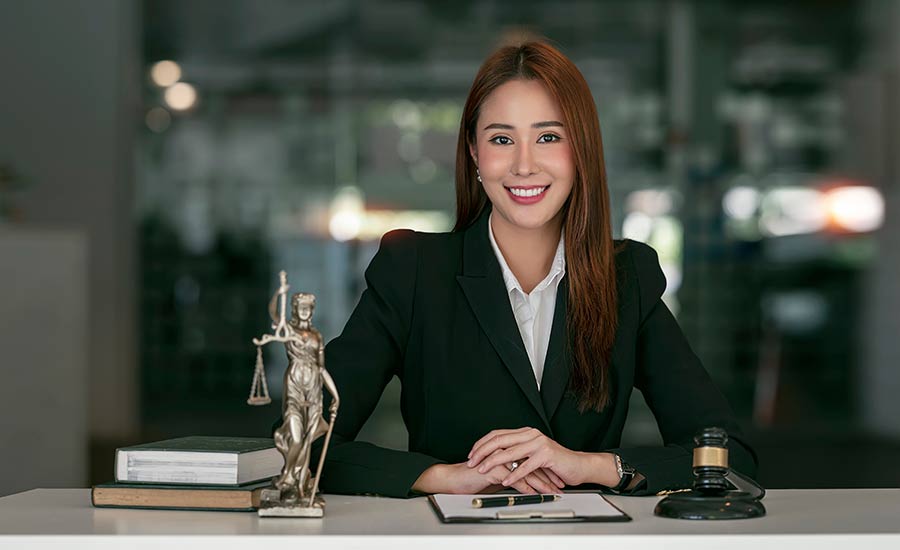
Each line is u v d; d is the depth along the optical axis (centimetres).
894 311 927
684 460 202
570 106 214
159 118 1009
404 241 231
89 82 936
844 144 984
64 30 934
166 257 1014
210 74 1012
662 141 1008
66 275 615
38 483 601
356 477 196
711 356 1004
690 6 997
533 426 218
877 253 959
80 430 621
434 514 173
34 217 934
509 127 214
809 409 988
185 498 175
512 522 164
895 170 955
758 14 993
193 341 1015
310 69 1016
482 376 219
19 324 598
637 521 166
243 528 160
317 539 154
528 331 223
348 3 1002
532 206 215
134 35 971
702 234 1006
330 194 1023
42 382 604
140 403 999
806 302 995
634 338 226
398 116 1021
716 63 1001
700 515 166
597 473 200
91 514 172
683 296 1008
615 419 222
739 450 217
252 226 1023
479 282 221
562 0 999
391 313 226
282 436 169
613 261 222
